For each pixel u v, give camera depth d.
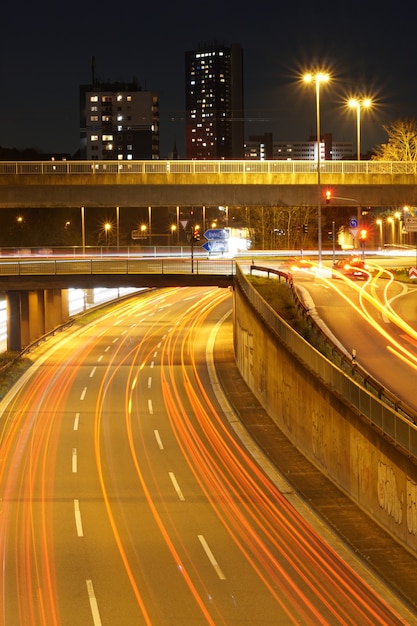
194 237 93.25
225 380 57.50
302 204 80.12
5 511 31.61
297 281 75.12
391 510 27.34
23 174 76.88
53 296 80.94
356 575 24.39
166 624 21.28
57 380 59.19
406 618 21.36
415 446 25.50
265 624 21.17
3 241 142.62
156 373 61.25
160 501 32.69
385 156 120.00
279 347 43.81
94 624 21.27
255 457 38.94
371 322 56.59
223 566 25.45
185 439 42.88
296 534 28.27
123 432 44.75
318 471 35.72
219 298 106.00
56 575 24.86
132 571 25.16
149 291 113.62
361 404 30.78
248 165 78.06
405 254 111.00
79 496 33.50
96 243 154.38
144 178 77.38
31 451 41.03
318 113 76.25
